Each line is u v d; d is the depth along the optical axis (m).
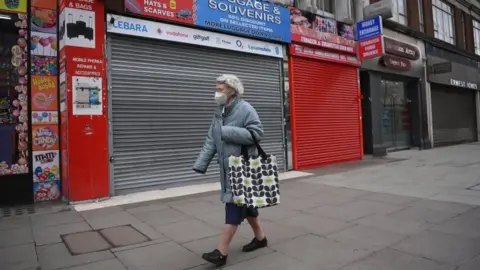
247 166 3.50
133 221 5.27
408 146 15.86
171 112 7.72
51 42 6.68
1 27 6.30
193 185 7.96
